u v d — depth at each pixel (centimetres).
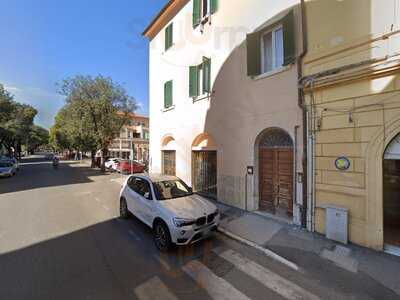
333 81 577
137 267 459
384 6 504
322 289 395
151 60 1525
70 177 1955
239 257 510
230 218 749
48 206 941
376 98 516
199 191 1102
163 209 550
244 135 841
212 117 986
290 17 679
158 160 1430
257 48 785
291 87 684
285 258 495
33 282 400
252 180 814
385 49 500
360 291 388
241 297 372
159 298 364
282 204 755
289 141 732
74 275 425
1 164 2077
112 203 998
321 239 587
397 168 536
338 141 580
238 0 858
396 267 459
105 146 2422
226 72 913
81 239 595
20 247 542
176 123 1238
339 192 579
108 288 387
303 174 650
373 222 527
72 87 2155
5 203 994
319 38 616
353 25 552
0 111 2444
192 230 523
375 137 520
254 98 798
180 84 1199
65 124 2469
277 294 380
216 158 1005
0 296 361
